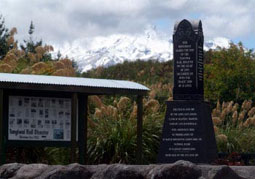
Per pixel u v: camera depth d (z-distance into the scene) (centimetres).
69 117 1723
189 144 1605
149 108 2094
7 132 1652
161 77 4150
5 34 3184
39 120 1689
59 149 1917
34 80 1634
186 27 1628
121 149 1922
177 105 1617
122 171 1202
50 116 1702
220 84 2959
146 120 2006
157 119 2041
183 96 1625
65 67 2138
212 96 2967
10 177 1352
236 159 1686
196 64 1622
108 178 1214
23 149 1848
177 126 1612
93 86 1678
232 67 3005
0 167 1384
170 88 2753
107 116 2044
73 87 1653
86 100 1762
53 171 1267
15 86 1588
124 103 2062
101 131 1973
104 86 1694
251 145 2206
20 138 1666
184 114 1614
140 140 1756
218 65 3039
